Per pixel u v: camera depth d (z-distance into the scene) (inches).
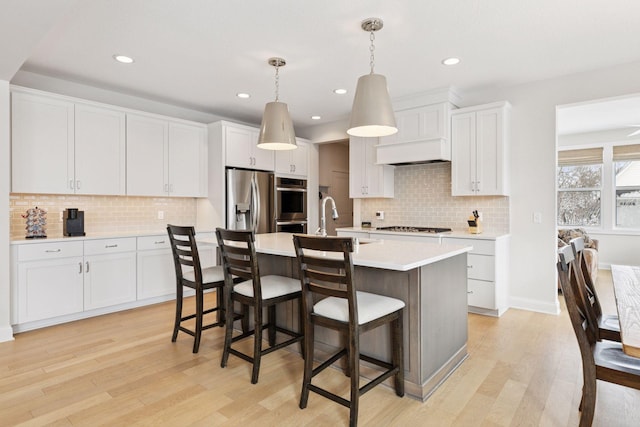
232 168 184.7
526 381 89.4
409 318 82.7
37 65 130.2
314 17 97.6
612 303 162.4
